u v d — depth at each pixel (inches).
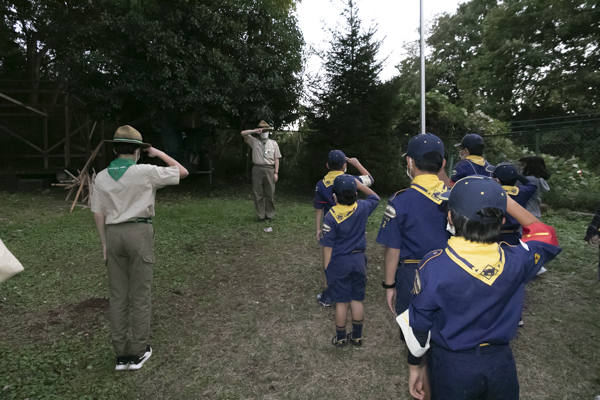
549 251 66.9
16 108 559.2
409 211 90.7
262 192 323.3
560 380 114.7
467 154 146.8
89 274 199.6
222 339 138.9
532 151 538.9
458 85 1027.3
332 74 481.4
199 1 445.7
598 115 772.6
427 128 577.6
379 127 490.0
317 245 259.3
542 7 836.6
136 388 111.1
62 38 510.3
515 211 71.4
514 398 64.6
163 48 400.5
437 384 64.9
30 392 107.7
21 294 173.6
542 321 151.2
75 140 581.0
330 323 151.3
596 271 205.6
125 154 115.6
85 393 108.7
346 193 122.4
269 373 118.6
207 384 113.3
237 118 496.1
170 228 294.7
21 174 499.5
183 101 418.6
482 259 60.9
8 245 243.6
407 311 64.7
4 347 130.9
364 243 130.2
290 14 542.9
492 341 61.8
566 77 808.9
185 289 184.4
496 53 875.4
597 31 772.6
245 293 180.4
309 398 107.4
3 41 566.9
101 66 397.1
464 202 61.4
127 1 410.0
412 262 92.4
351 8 469.4
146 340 120.2
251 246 255.1
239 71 459.2
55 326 146.2
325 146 480.7
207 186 511.8
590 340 136.9
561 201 390.9
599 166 531.5
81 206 370.0
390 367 121.8
